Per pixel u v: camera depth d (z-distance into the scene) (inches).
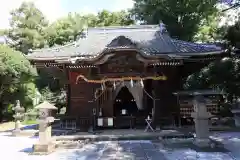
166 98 532.4
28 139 450.6
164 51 517.7
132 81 517.3
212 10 790.5
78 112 534.0
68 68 532.4
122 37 482.6
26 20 1141.1
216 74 647.1
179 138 409.1
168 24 838.5
